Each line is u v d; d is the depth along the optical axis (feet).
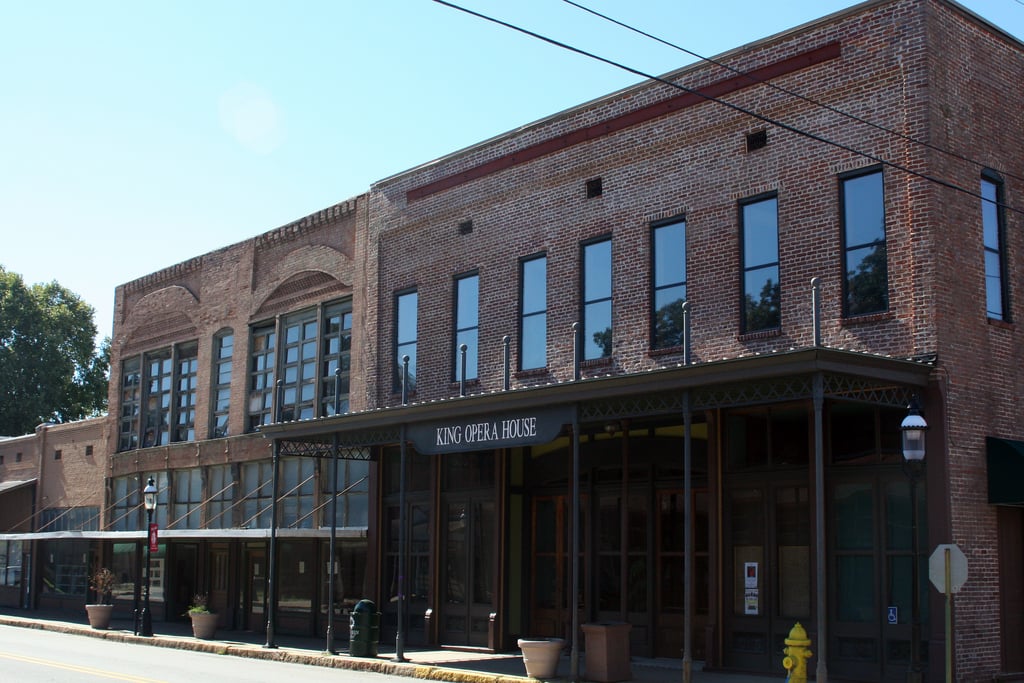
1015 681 54.65
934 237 56.49
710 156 67.67
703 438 66.49
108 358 240.73
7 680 58.13
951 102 59.16
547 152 78.38
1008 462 55.83
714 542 63.31
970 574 54.60
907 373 53.72
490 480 78.48
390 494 87.66
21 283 226.17
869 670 56.13
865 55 60.64
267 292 107.76
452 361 83.82
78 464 135.95
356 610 73.05
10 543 146.61
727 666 62.13
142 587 119.96
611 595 71.61
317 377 99.35
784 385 52.39
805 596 59.36
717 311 65.72
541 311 77.25
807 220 62.08
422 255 88.28
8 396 219.20
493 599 76.59
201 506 112.27
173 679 59.47
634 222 71.46
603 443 72.69
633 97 72.74
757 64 65.77
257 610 103.45
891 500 56.65
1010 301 60.70
